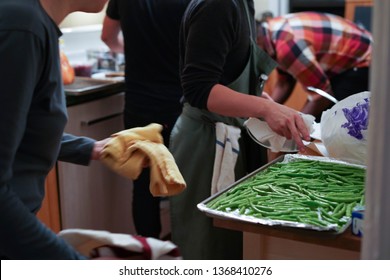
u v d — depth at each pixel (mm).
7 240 1037
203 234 1945
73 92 2562
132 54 2527
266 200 1426
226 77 1854
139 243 1148
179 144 1977
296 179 1580
